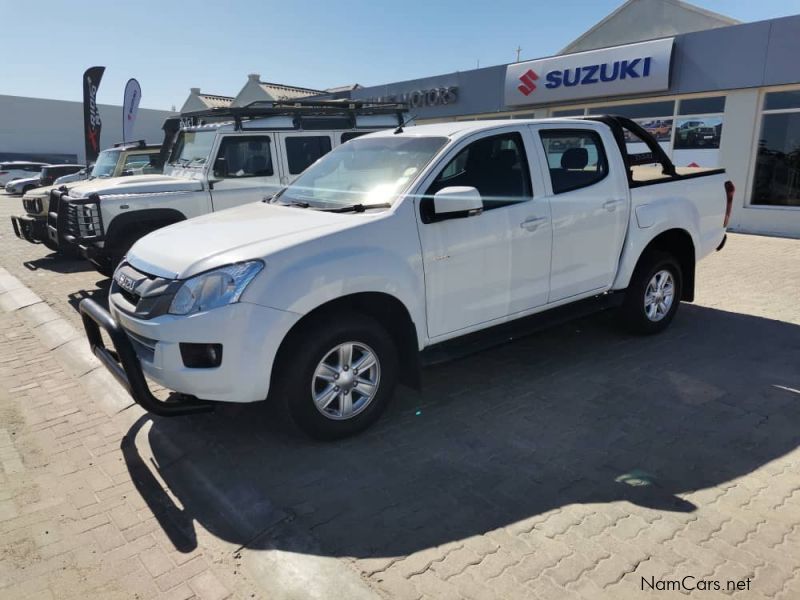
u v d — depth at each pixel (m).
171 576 2.55
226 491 3.15
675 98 12.46
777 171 11.40
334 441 3.61
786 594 2.31
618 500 2.96
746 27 10.97
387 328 3.87
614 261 4.84
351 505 2.98
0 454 3.64
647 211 4.93
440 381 4.50
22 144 41.31
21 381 4.83
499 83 15.20
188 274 3.19
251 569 2.57
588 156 4.66
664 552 2.57
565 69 13.50
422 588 2.40
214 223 3.88
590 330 5.58
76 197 6.98
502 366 4.76
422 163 3.88
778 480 3.10
